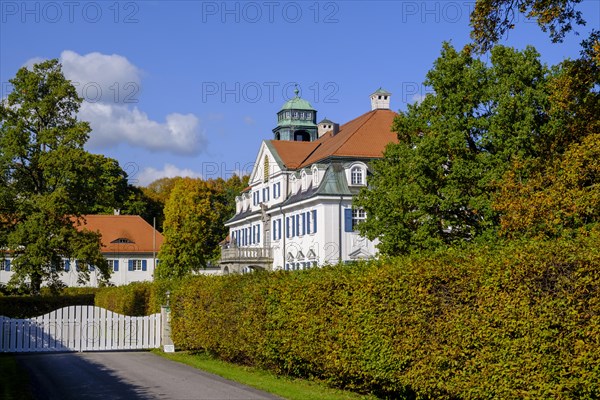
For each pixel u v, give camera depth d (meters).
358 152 55.69
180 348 29.56
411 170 31.67
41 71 51.44
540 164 25.36
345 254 53.34
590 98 23.20
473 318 12.88
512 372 11.91
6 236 47.16
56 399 16.06
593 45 21.88
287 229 61.69
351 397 16.41
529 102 29.89
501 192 26.59
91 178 49.91
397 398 16.19
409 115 35.09
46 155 48.38
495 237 27.06
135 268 90.38
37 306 42.00
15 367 21.89
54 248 47.84
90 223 91.75
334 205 53.56
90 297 49.34
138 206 98.75
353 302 16.52
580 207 21.23
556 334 11.25
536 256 11.69
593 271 10.83
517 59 30.97
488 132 30.25
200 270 83.38
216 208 93.62
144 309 39.25
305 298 18.64
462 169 29.75
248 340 21.81
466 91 31.45
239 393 16.95
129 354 27.86
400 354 14.80
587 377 10.69
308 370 19.58
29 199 48.28
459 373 13.19
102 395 16.69
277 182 64.75
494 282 12.44
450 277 13.58
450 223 30.47
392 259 16.09
